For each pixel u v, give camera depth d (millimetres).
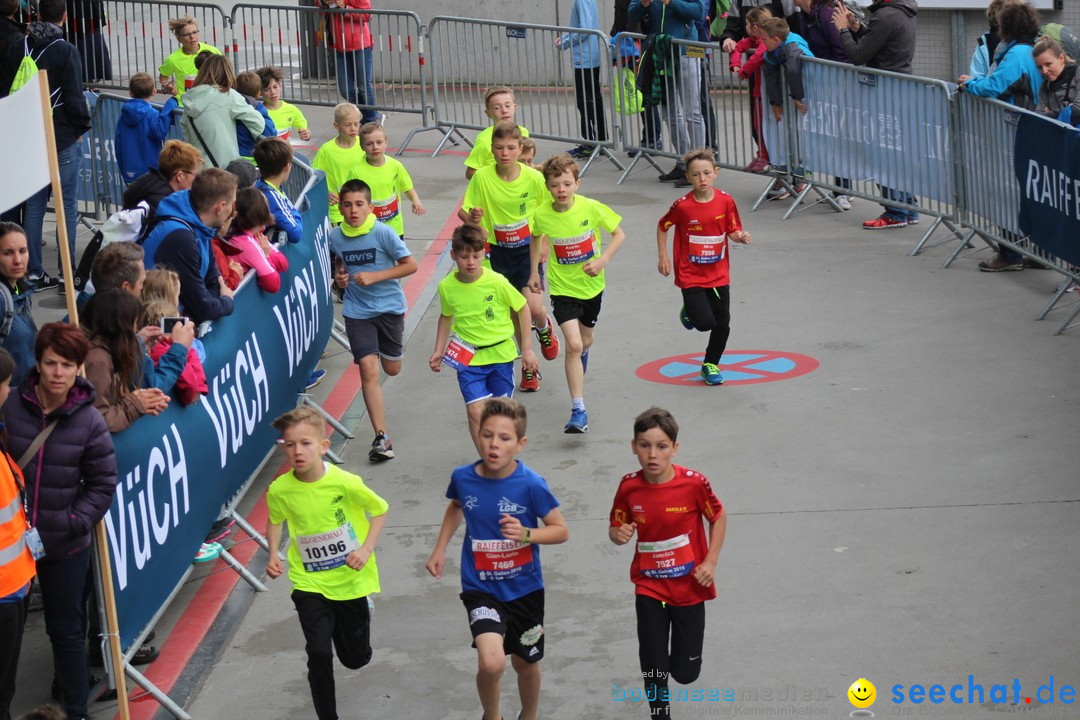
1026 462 13305
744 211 24734
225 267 12883
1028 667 9617
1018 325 17688
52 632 9141
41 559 8898
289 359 14242
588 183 26859
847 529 12102
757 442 14297
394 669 10344
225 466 11719
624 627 10711
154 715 9961
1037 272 20062
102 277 10812
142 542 9805
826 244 22359
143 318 9969
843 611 10633
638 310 19391
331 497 9477
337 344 18922
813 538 11969
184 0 39438
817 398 15508
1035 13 19688
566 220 14805
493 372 13867
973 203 20547
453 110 32469
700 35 26875
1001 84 19484
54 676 10273
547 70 34938
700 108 25922
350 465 14508
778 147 24609
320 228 16953
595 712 9516
